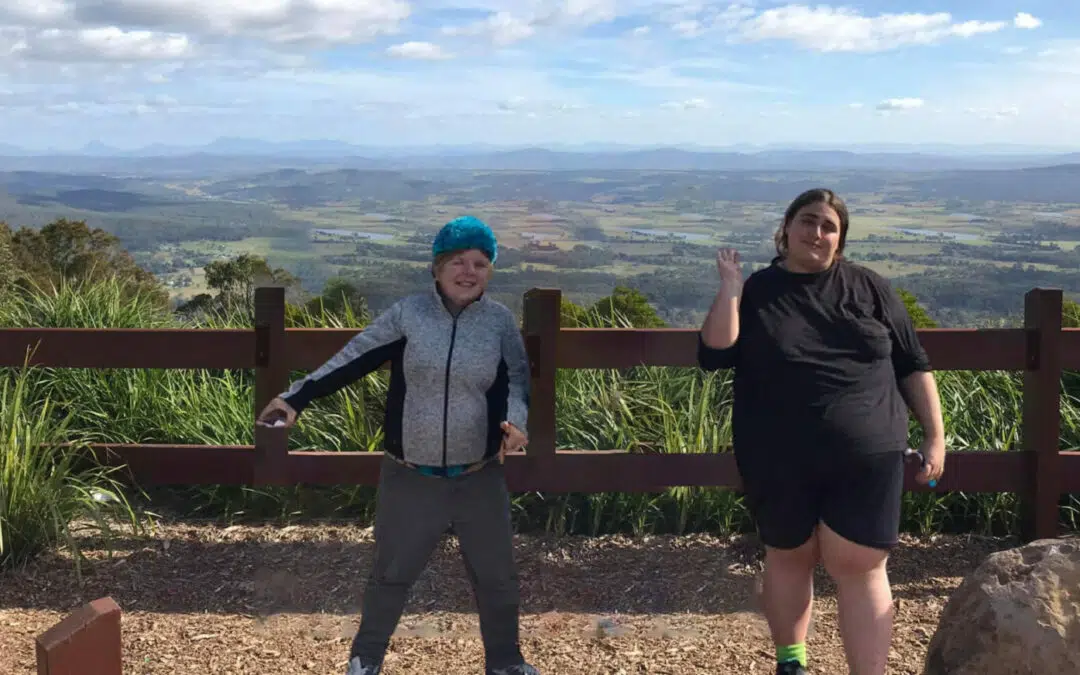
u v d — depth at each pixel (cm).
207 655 301
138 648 306
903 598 354
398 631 323
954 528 430
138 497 445
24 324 577
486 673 269
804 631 267
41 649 142
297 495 434
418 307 253
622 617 336
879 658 250
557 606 346
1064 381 492
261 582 362
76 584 356
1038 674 214
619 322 543
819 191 256
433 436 249
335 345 405
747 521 418
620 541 408
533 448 404
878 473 245
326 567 377
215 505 441
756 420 254
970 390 486
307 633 320
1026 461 405
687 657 303
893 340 262
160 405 478
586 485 406
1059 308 393
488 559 260
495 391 254
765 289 258
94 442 461
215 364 411
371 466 410
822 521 252
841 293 254
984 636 223
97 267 663
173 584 359
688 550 398
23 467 372
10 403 449
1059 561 228
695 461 405
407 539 255
